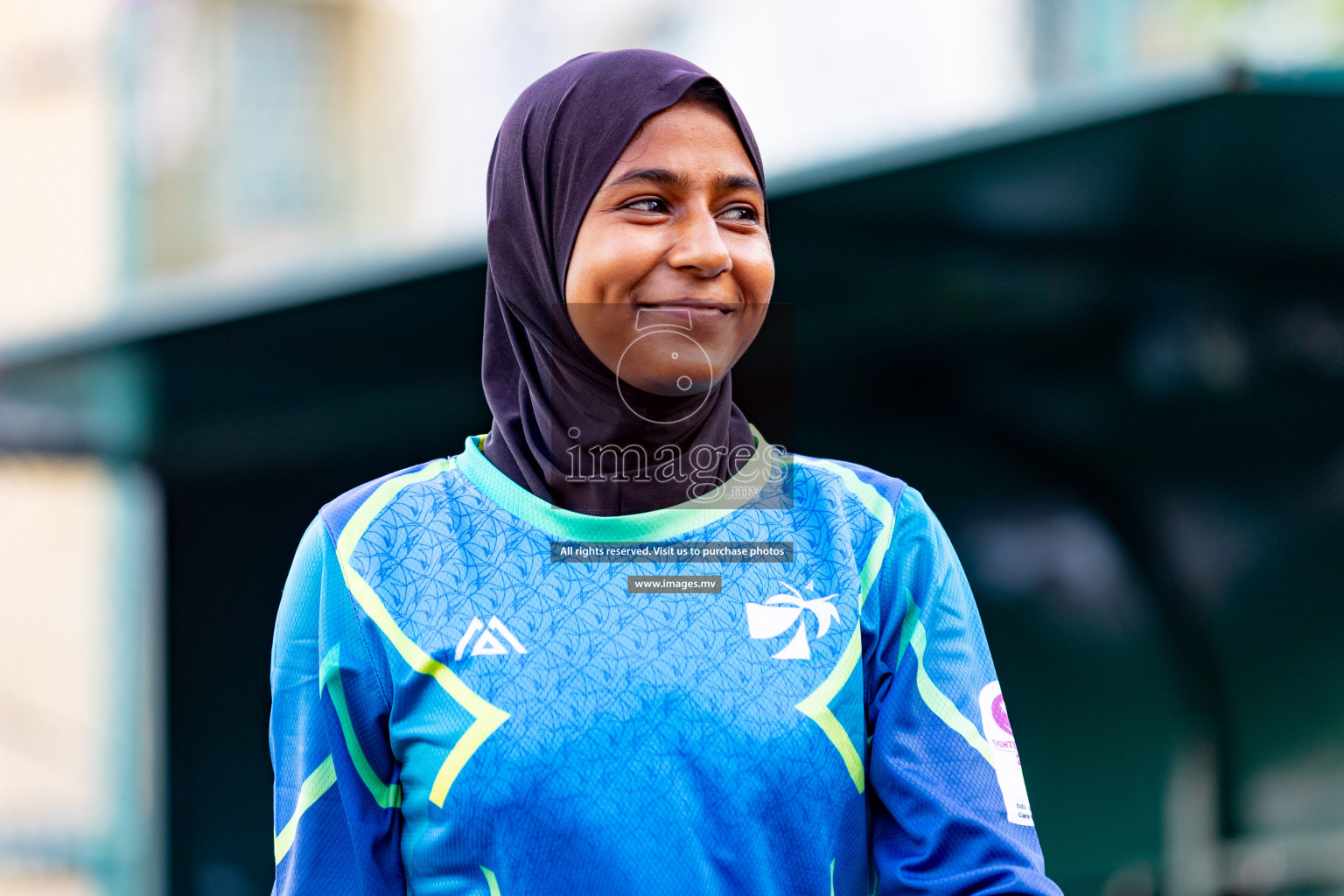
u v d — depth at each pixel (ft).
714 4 27.89
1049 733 31.17
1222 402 30.30
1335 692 29.96
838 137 17.28
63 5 27.02
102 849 26.48
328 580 6.88
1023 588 31.55
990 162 18.11
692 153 6.61
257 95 27.71
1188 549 31.07
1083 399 30.63
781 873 6.38
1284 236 23.48
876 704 6.86
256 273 17.69
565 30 28.22
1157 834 30.60
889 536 6.98
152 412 22.49
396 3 28.32
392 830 6.87
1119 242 23.17
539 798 6.28
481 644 6.54
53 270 26.84
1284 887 29.76
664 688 6.41
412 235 17.30
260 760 26.50
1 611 27.12
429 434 25.90
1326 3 27.61
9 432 23.67
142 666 26.63
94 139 26.99
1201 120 17.28
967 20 25.52
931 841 6.52
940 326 27.73
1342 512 29.81
